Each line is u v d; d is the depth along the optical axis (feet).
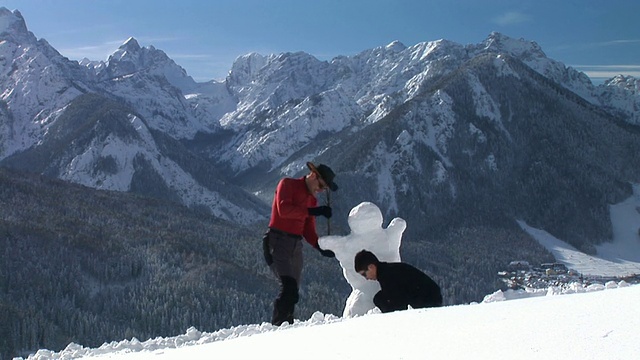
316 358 13.37
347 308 28.32
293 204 27.43
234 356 15.31
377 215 28.19
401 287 26.35
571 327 12.45
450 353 11.89
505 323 13.84
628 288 17.08
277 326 25.04
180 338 23.79
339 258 28.27
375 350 13.19
